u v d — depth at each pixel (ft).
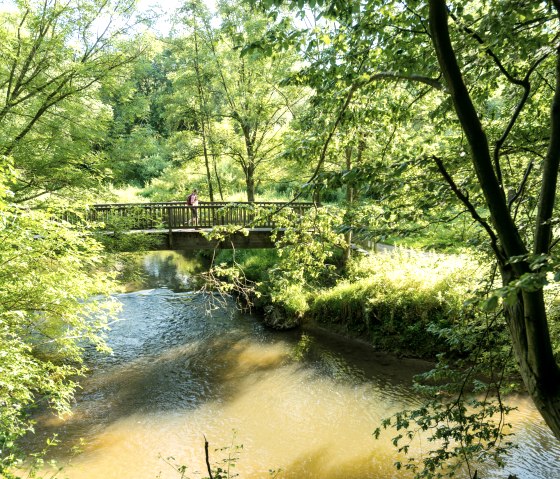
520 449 23.35
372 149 31.76
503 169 17.17
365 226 15.10
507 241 10.05
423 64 14.66
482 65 14.46
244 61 56.90
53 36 35.14
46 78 36.42
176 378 35.83
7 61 34.50
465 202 11.15
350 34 14.67
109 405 31.60
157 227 47.55
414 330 37.01
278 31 13.56
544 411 10.02
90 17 37.88
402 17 14.56
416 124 24.07
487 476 21.67
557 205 16.02
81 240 23.85
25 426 28.32
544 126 16.71
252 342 42.93
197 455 25.88
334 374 35.27
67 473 24.07
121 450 26.37
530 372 10.26
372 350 39.04
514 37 12.62
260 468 24.50
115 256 40.01
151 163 116.47
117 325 47.32
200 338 44.16
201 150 66.64
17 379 17.95
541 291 9.74
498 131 17.90
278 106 58.44
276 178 62.18
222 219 50.65
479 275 26.58
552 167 9.84
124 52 39.63
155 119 92.17
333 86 15.55
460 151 15.83
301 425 28.60
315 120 17.24
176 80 61.26
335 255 53.21
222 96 63.72
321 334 43.60
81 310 23.44
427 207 14.25
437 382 31.76
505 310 11.09
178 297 57.16
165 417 30.04
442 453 13.93
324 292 46.32
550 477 21.21
